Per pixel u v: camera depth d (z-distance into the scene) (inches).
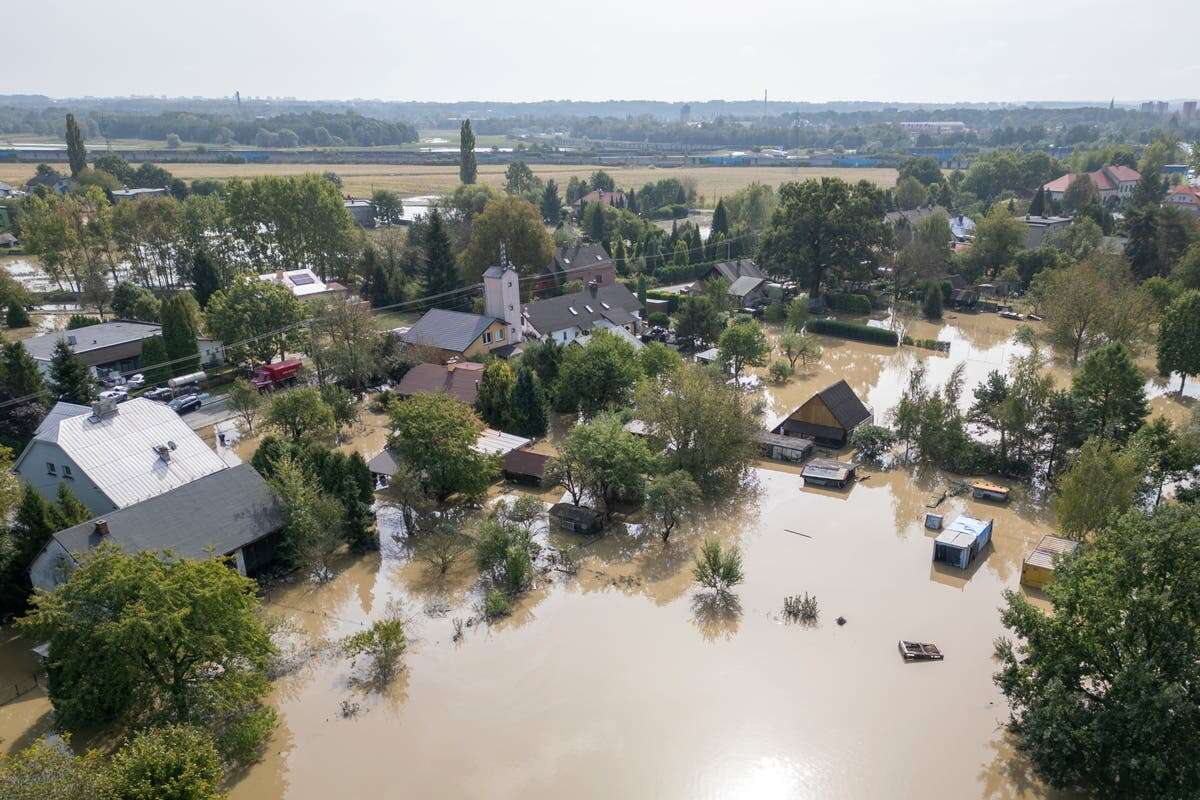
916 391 2605.8
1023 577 1822.1
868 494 2311.8
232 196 4667.8
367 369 3019.2
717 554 1777.8
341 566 1962.4
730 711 1438.2
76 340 3277.6
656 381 2561.5
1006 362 3555.6
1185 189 7042.3
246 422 2817.4
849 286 4909.0
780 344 3572.8
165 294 4589.1
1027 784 1263.5
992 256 4909.0
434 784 1293.1
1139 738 1091.9
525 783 1288.1
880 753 1334.9
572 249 4822.8
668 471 2250.2
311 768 1332.4
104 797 1017.5
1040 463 2405.3
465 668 1578.5
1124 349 2294.5
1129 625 1154.7
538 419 2667.3
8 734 1408.7
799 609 1723.7
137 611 1249.4
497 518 1999.3
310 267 4948.3
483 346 3316.9
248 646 1386.6
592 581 1882.4
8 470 1851.6
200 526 1784.0
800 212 4505.4
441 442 2133.4
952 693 1473.9
